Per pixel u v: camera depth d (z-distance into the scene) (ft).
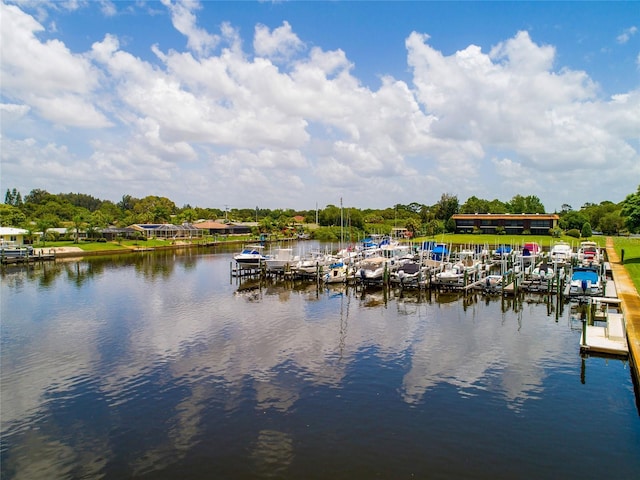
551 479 44.42
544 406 59.82
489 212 515.50
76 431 54.44
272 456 48.60
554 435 52.60
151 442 51.83
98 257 271.69
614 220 386.32
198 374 71.36
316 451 49.47
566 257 192.13
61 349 84.23
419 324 102.83
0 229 273.33
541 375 70.28
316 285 160.66
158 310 118.32
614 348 77.20
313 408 59.52
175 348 84.38
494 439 51.67
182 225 448.24
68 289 152.15
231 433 53.47
